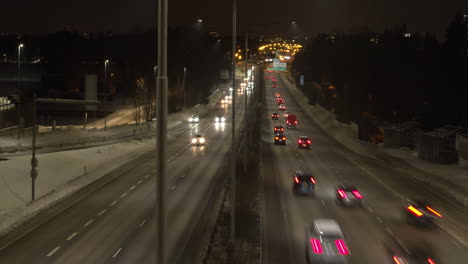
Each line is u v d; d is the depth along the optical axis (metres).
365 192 41.34
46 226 29.84
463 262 23.38
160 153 9.34
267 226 29.84
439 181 45.94
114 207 34.81
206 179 45.97
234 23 28.41
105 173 49.09
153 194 39.03
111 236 27.62
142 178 46.19
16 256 24.12
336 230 22.12
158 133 9.36
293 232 28.53
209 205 35.16
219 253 22.83
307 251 23.06
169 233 28.05
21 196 38.06
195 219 31.27
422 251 23.81
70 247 25.62
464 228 30.33
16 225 30.05
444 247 25.94
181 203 35.97
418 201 31.36
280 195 39.44
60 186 42.25
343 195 35.78
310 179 39.59
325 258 20.97
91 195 38.81
